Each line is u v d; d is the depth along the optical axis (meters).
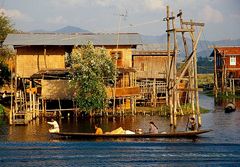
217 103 166.62
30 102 127.06
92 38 146.12
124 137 88.50
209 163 72.69
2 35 169.75
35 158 74.94
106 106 129.00
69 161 73.62
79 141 86.25
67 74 134.88
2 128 109.06
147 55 164.88
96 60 127.12
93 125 113.81
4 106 144.75
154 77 164.25
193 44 102.94
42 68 141.12
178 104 132.38
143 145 82.88
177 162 73.25
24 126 112.75
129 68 139.38
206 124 112.50
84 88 125.31
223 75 193.38
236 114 133.38
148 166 71.38
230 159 74.62
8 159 74.44
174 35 103.38
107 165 71.75
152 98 149.88
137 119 124.44
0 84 159.25
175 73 103.12
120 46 145.00
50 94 131.12
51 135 96.62
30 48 141.62
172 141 86.31
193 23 102.62
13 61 156.75
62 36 146.00
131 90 133.12
